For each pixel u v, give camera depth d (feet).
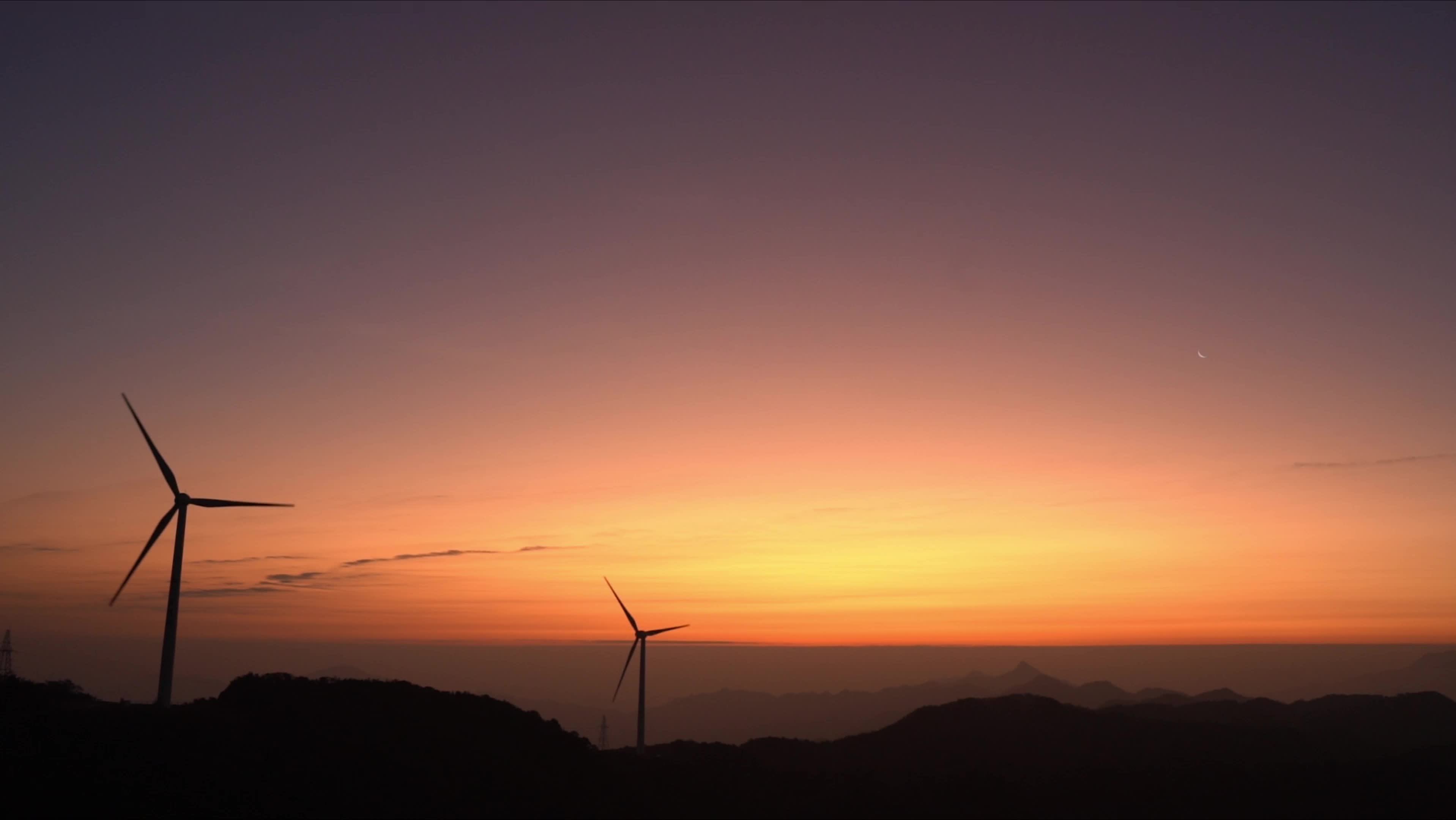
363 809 186.50
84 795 163.63
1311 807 281.13
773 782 280.72
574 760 252.01
